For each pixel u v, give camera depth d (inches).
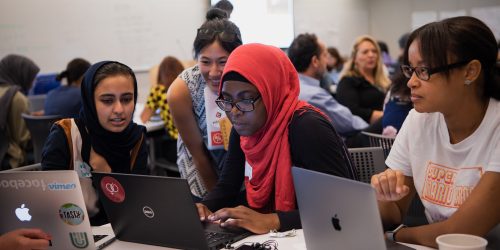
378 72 196.9
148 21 280.5
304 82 152.5
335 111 150.6
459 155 65.8
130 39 276.7
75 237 65.5
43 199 65.2
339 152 70.9
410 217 84.4
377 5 423.2
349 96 189.3
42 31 254.5
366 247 50.6
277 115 73.6
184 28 291.1
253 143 75.8
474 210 59.9
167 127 182.1
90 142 84.0
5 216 68.1
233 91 71.8
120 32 273.6
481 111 64.0
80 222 64.6
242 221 69.1
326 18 380.5
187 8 290.8
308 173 55.1
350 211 50.9
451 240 52.6
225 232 68.9
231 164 83.3
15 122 175.9
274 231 68.8
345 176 70.2
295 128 71.8
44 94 250.7
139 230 68.0
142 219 66.8
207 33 89.4
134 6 275.9
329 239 55.2
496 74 62.6
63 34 259.3
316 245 57.8
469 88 62.7
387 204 69.5
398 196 58.9
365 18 418.0
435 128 68.2
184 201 61.4
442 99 62.0
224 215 70.0
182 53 292.2
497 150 61.4
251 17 334.3
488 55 61.5
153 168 201.9
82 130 84.0
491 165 61.3
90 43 266.4
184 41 291.7
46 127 161.6
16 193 66.2
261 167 75.0
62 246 66.4
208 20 93.0
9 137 176.1
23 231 65.4
